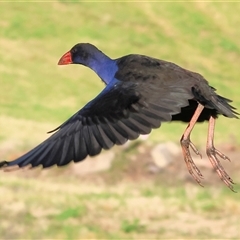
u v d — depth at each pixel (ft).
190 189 57.98
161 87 22.26
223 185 59.67
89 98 90.94
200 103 23.03
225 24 115.85
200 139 76.28
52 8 111.55
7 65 97.14
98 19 111.45
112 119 20.48
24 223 49.49
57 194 56.49
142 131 20.30
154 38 109.81
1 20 107.34
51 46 103.45
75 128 20.21
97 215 51.70
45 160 19.35
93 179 60.75
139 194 56.75
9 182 58.65
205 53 108.99
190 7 117.19
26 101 88.12
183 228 49.93
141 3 116.67
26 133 75.87
